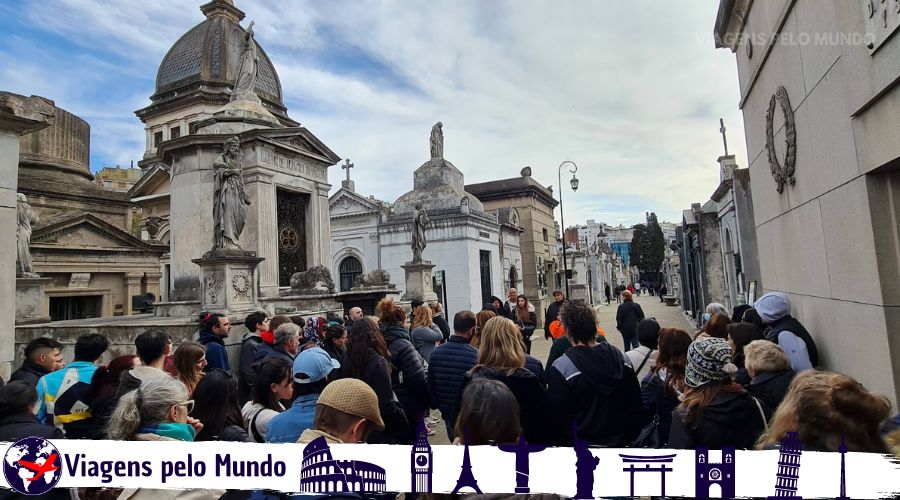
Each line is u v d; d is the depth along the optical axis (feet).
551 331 24.70
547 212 108.06
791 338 13.99
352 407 8.05
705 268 53.83
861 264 12.03
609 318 97.25
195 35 108.58
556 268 110.73
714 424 7.99
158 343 13.47
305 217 45.11
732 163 42.24
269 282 39.01
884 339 11.06
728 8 22.61
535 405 10.21
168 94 107.24
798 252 17.22
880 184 11.25
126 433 8.09
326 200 47.11
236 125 42.60
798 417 6.70
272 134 40.47
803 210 16.28
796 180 16.76
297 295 35.94
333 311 36.99
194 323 24.53
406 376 15.10
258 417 11.27
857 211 11.96
